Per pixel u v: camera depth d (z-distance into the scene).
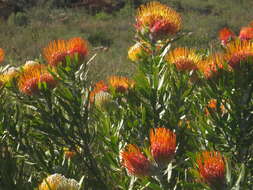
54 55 3.02
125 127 3.14
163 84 3.06
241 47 2.77
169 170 2.21
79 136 3.01
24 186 2.40
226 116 2.88
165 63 3.13
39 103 2.95
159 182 2.26
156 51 3.19
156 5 3.12
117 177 2.87
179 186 2.46
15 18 23.19
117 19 25.81
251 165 2.79
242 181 2.04
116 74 10.67
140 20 3.12
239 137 2.84
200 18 25.64
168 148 2.16
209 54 3.84
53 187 1.99
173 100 3.04
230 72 2.80
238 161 2.86
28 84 2.96
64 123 2.99
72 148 3.02
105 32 21.78
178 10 28.61
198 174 2.11
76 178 2.79
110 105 3.31
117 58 15.30
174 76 3.11
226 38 4.36
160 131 2.18
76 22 24.42
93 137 3.03
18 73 3.45
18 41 18.47
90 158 2.98
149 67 3.10
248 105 2.82
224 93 2.87
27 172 3.10
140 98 3.29
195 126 3.05
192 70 3.07
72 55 3.00
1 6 25.62
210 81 2.90
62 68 2.98
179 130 2.90
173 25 3.06
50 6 26.89
